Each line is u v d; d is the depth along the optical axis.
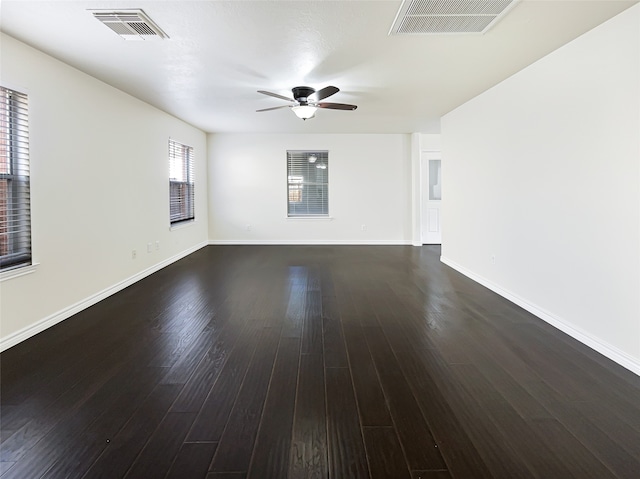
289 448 1.64
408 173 7.62
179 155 6.16
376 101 4.70
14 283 2.75
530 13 2.36
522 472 1.49
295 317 3.35
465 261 4.97
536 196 3.32
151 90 4.17
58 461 1.55
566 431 1.75
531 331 3.00
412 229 7.68
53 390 2.11
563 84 2.92
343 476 1.48
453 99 4.61
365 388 2.14
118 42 2.82
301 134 7.52
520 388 2.13
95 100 3.72
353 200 7.65
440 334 2.95
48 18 2.42
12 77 2.73
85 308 3.57
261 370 2.36
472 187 4.66
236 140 7.52
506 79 3.77
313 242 7.72
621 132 2.39
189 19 2.45
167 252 5.63
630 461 1.55
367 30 2.62
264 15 2.40
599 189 2.58
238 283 4.57
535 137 3.31
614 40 2.42
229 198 7.62
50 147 3.11
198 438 1.70
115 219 4.12
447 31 2.63
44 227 3.05
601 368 2.37
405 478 1.47
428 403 1.99
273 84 3.92
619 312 2.43
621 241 2.41
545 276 3.22
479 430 1.76
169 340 2.82
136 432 1.74
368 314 3.43
